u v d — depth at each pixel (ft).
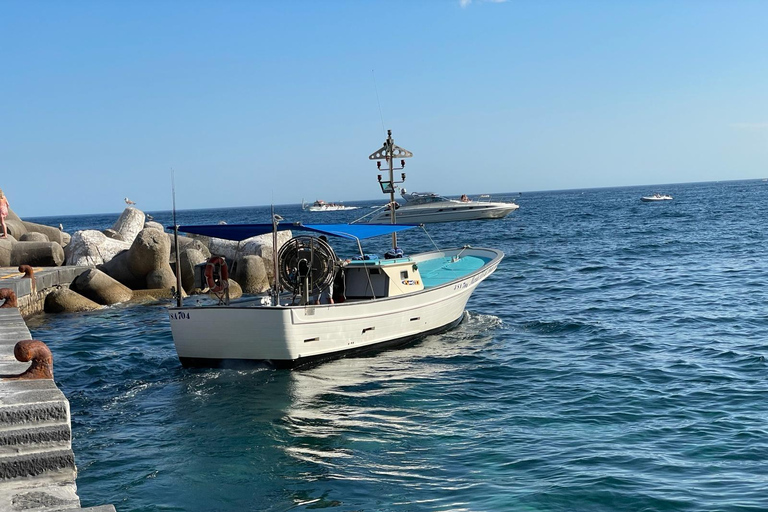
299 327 44.83
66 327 64.34
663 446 30.04
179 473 28.68
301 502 25.70
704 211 271.08
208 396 40.09
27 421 19.21
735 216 226.99
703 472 27.07
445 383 41.96
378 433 33.22
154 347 54.75
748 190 620.90
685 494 25.09
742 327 55.62
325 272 48.03
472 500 25.22
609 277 90.89
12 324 33.78
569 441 31.12
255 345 44.86
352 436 32.86
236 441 32.48
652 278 88.12
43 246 85.71
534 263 111.96
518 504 24.70
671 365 44.14
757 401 35.94
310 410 37.06
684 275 89.76
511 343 52.80
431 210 255.29
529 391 39.65
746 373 41.57
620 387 39.60
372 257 54.75
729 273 89.71
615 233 176.45
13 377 22.30
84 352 52.85
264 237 94.32
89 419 36.27
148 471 28.91
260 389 41.27
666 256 114.83
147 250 83.82
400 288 52.75
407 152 59.77
